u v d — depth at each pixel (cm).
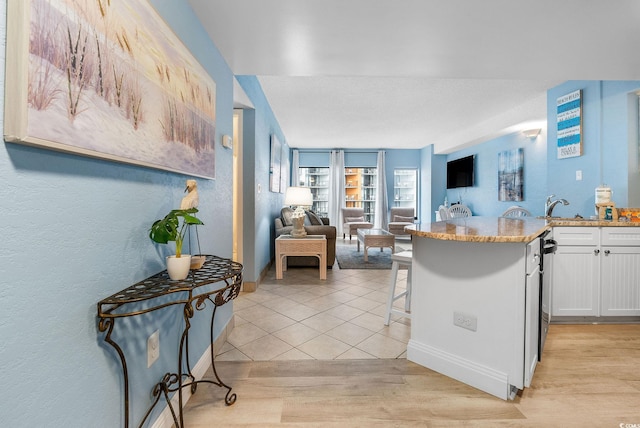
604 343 229
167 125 135
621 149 310
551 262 253
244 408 159
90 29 87
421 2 172
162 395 140
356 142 791
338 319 277
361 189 894
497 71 264
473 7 177
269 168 483
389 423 148
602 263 261
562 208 371
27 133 69
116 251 108
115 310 107
